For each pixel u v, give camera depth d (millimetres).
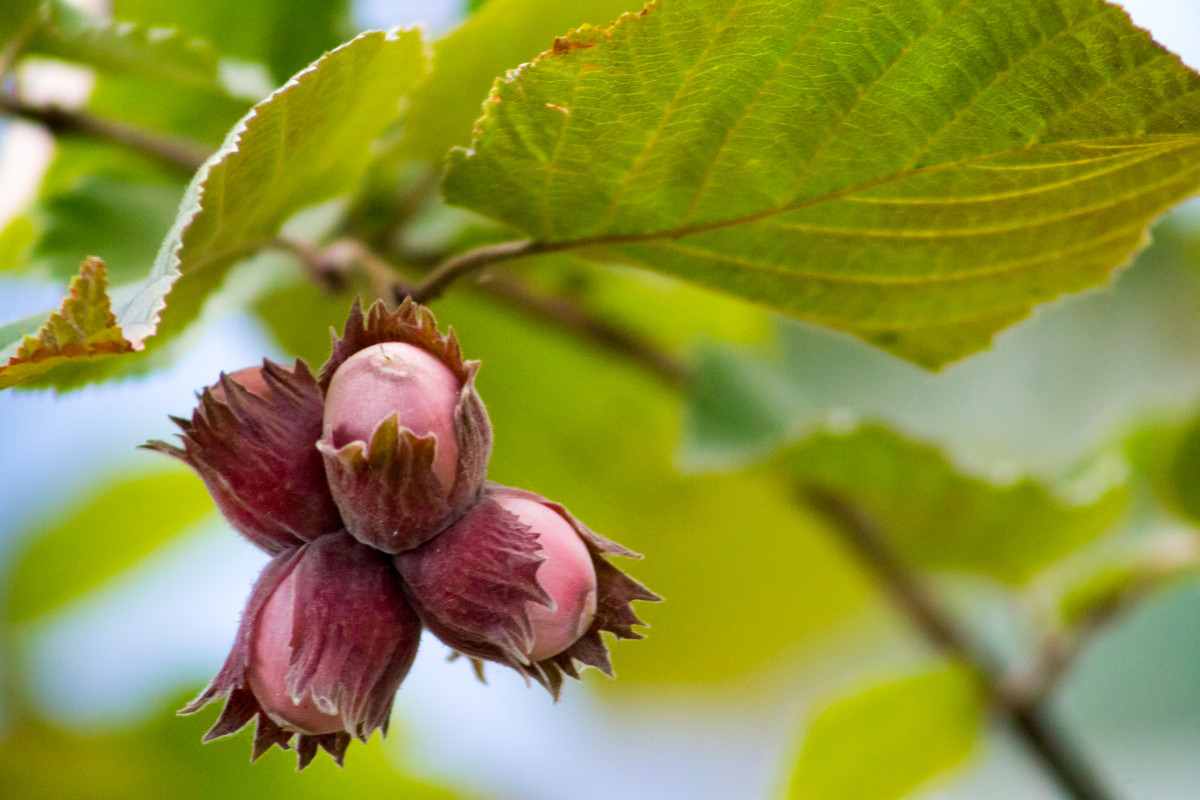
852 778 681
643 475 798
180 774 736
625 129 576
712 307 752
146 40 634
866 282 603
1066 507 670
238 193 582
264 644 551
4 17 623
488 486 562
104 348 542
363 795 756
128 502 748
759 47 565
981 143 576
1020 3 557
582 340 705
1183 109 565
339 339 557
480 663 567
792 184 585
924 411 791
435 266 660
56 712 746
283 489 556
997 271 601
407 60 580
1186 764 794
